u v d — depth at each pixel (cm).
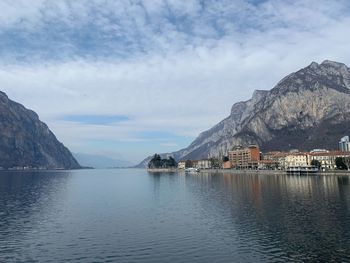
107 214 9081
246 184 18388
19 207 10581
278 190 14175
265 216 8144
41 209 10131
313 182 18100
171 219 8162
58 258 5331
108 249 5738
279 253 5278
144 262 5078
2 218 8612
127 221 8025
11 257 5394
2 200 12538
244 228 6912
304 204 9856
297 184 17012
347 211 8475
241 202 10769
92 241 6241
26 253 5588
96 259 5256
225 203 10638
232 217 8144
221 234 6488
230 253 5356
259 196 12262
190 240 6138
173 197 13000
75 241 6269
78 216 8825
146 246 5853
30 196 14050
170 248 5703
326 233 6319
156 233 6719
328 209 8856
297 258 5041
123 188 18375
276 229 6750
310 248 5462
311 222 7294
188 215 8650
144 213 9131
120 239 6341
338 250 5325
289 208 9219
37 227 7481
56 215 9019
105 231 6994
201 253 5400
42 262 5159
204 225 7331
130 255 5409
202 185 18988
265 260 5000
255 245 5719
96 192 15950
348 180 19088
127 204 11100
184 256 5281
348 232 6338
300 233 6388
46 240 6359
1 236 6675
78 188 18588
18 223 7950
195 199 12031
